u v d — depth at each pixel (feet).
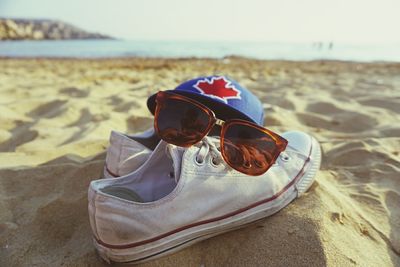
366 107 2.35
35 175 1.18
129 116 1.99
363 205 1.03
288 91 2.97
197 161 0.81
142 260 0.76
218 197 0.80
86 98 2.50
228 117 1.00
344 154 1.41
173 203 0.75
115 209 0.72
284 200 0.90
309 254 0.77
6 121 1.89
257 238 0.83
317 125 2.00
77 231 0.92
